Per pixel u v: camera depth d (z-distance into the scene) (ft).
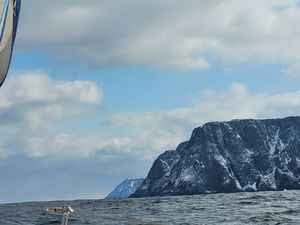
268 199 419.74
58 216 163.94
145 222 54.29
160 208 299.17
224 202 368.07
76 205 435.53
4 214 169.17
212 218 184.24
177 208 289.33
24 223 144.46
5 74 35.19
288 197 476.95
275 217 178.81
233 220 171.63
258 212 213.05
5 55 35.06
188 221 172.96
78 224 139.23
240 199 443.32
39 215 169.48
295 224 153.38
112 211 284.41
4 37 35.04
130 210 288.92
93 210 310.04
